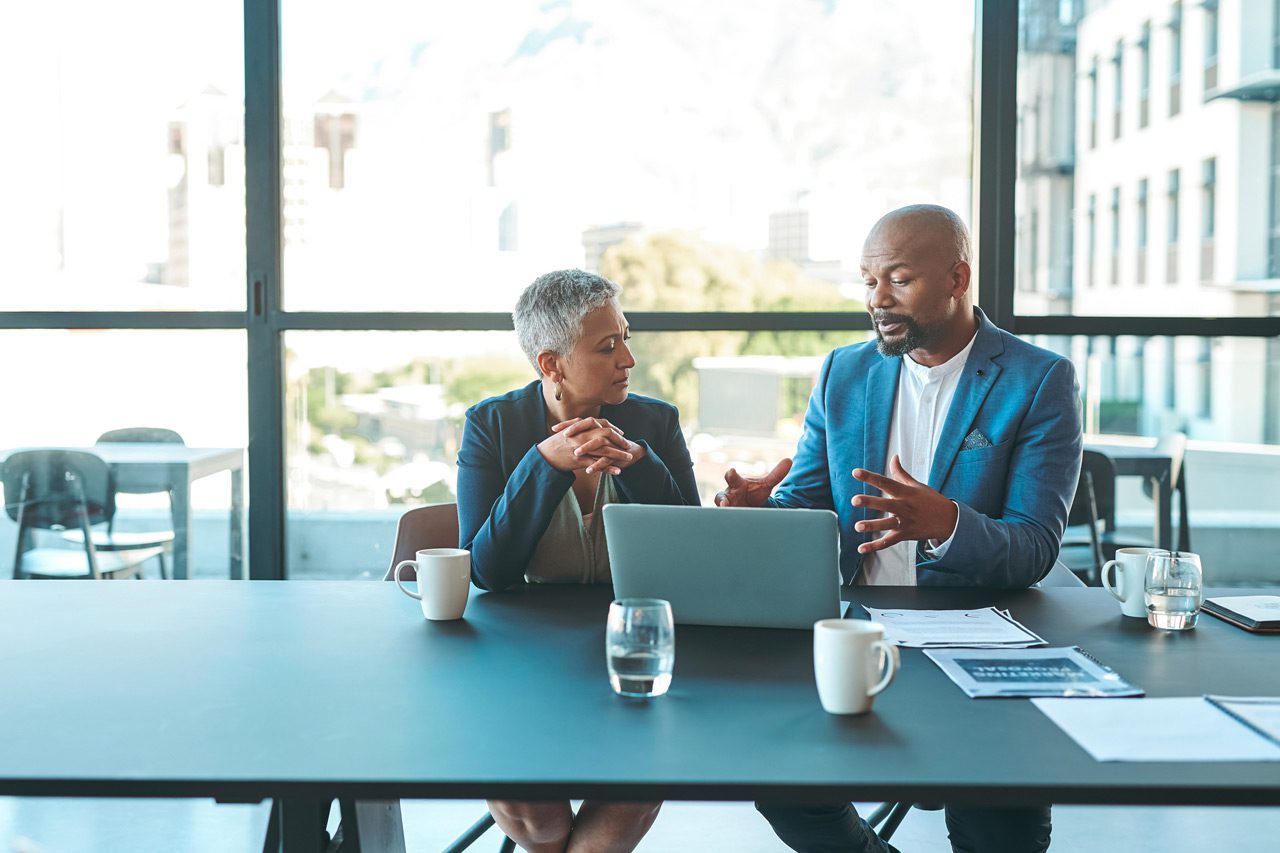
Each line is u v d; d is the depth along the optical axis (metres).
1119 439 3.77
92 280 3.84
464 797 1.14
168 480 3.87
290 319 3.80
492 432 2.21
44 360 3.87
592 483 2.17
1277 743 1.23
